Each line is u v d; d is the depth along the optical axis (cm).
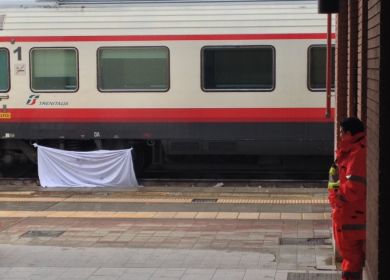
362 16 504
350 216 485
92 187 1112
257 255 656
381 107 364
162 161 1249
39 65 1220
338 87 670
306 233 755
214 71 1182
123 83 1202
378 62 375
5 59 1225
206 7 1181
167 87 1191
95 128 1211
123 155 1116
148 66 1196
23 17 1219
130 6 1198
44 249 691
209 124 1186
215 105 1182
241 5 1175
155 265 619
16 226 816
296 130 1167
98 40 1201
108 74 1205
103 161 1120
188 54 1184
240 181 1185
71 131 1217
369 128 446
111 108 1206
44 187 1118
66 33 1207
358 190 468
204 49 1181
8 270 605
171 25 1184
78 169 1125
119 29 1196
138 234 763
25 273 594
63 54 1212
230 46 1173
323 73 1155
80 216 877
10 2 1231
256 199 985
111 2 1204
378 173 368
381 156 365
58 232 779
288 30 1161
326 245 698
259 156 1229
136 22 1193
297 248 686
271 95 1170
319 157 1227
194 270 598
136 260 639
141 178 1260
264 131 1175
